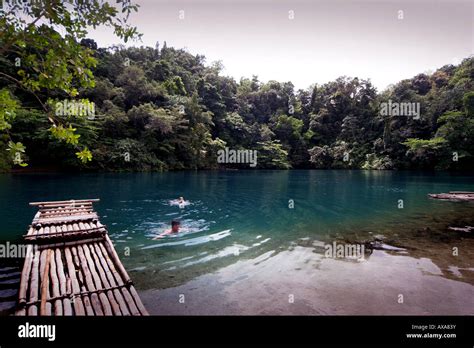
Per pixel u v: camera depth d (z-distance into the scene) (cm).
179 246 695
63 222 664
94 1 298
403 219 1021
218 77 5453
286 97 6000
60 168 2662
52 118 318
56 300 367
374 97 5356
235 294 446
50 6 271
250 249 674
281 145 4931
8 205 1104
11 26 267
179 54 5772
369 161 4500
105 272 451
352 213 1131
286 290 461
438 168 3778
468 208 1229
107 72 3544
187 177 2633
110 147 2858
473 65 4134
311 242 735
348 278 509
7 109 289
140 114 3147
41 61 292
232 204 1310
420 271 542
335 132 5397
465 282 493
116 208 1165
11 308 389
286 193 1714
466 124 3503
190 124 3750
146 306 405
